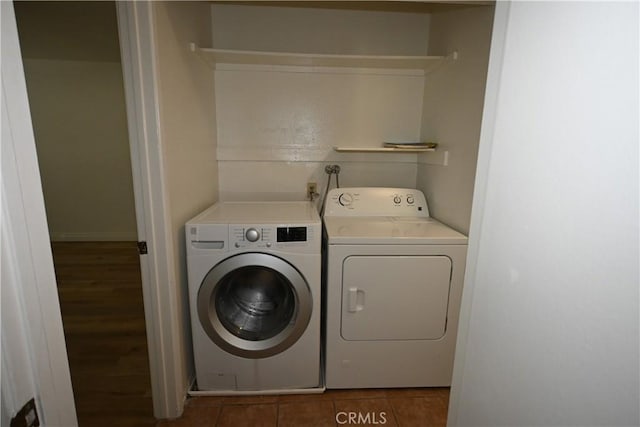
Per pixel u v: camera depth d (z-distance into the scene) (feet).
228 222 4.96
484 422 2.64
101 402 5.32
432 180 6.89
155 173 4.27
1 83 1.29
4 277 1.30
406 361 5.54
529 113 2.09
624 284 1.46
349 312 5.28
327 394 5.57
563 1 1.81
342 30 7.34
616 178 1.49
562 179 1.82
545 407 1.98
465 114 5.50
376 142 7.70
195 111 5.81
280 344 5.30
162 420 5.01
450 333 5.46
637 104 1.38
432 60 6.44
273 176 7.72
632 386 1.44
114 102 12.59
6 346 1.31
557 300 1.87
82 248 12.74
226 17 7.13
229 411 5.19
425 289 5.28
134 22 3.85
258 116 7.43
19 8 7.95
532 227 2.07
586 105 1.65
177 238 4.89
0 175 1.28
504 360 2.38
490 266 2.54
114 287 9.52
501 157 2.39
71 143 12.80
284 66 7.29
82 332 7.28
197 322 5.18
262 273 5.46
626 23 1.44
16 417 1.36
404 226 5.95
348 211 6.79
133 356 6.47
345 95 7.48
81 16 8.46
